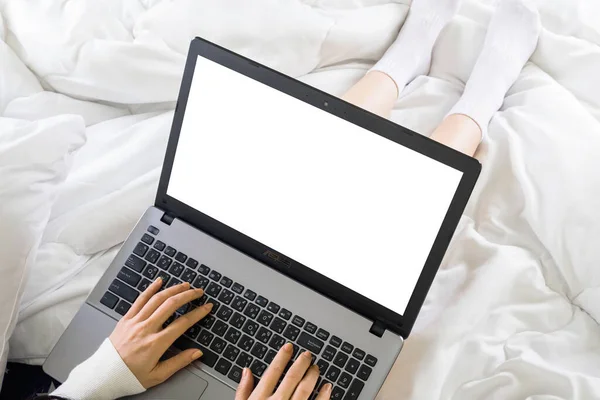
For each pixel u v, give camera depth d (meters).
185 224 0.84
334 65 1.09
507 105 1.05
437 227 0.72
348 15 1.08
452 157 0.69
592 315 0.87
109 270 0.83
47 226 0.91
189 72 0.76
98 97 1.01
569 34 1.07
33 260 0.83
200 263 0.82
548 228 0.89
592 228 0.87
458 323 0.84
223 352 0.77
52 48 0.98
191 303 0.80
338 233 0.77
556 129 0.94
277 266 0.81
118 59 0.97
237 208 0.81
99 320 0.81
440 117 1.05
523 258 0.89
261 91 0.75
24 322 0.87
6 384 0.92
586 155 0.91
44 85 1.03
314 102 0.73
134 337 0.75
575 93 1.03
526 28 1.07
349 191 0.74
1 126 0.86
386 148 0.71
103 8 1.02
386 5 1.12
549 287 0.90
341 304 0.79
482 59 1.06
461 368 0.83
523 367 0.80
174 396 0.76
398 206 0.73
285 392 0.71
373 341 0.76
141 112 1.04
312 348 0.77
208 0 1.01
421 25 1.10
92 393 0.73
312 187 0.76
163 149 0.97
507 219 0.93
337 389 0.75
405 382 0.81
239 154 0.78
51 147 0.85
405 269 0.74
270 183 0.78
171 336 0.75
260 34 1.01
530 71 1.07
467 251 0.90
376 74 1.05
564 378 0.78
